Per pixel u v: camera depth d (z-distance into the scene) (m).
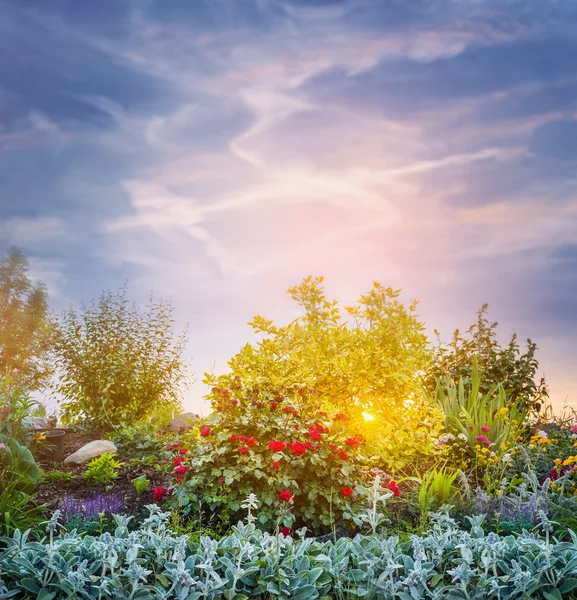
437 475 5.90
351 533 5.40
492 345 11.03
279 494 5.28
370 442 7.38
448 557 3.89
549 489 6.02
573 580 3.56
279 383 6.86
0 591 3.36
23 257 12.37
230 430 5.87
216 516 5.44
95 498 5.83
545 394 10.53
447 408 8.76
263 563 3.71
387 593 3.56
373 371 8.21
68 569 3.49
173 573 3.46
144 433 9.41
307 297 8.98
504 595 3.54
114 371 11.13
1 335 11.52
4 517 4.60
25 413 7.11
